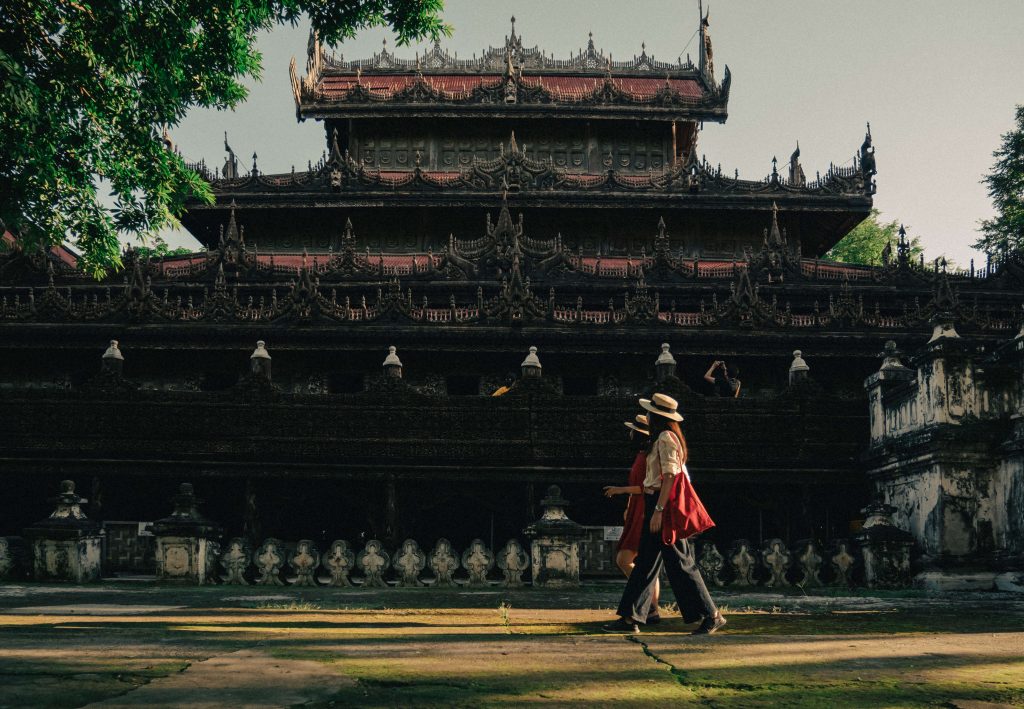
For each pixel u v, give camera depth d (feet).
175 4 64.54
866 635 19.83
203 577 46.34
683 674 13.51
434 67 170.30
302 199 134.31
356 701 11.16
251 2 68.33
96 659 13.98
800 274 112.37
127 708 10.34
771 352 85.87
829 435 60.03
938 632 21.34
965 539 46.26
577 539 45.75
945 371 47.67
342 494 63.10
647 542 21.59
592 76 171.12
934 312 86.99
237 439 60.59
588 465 60.64
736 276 111.45
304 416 60.90
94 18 60.13
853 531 60.70
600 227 140.77
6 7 58.39
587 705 11.17
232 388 61.21
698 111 150.71
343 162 135.44
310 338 85.87
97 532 49.42
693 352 85.61
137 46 62.54
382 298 86.69
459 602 34.35
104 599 34.94
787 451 59.82
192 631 19.52
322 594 39.40
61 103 61.16
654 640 18.22
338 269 110.63
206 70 70.18
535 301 86.99
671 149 154.92
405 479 60.75
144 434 60.59
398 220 139.85
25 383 89.66
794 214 140.97
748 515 69.72
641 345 85.71
